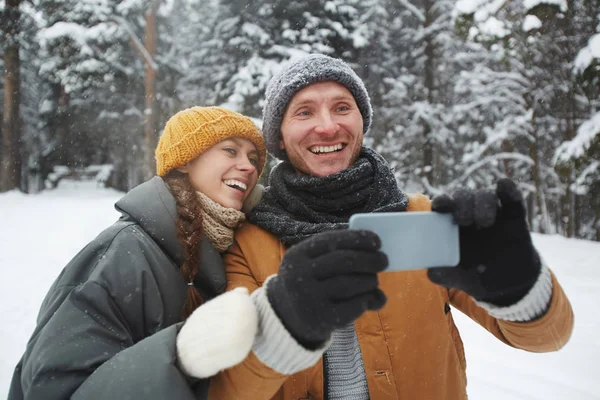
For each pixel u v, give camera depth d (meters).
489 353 3.76
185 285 1.36
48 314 1.16
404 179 16.73
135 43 14.48
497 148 15.02
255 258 1.50
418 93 15.14
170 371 0.96
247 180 1.68
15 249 7.80
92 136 22.12
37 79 21.70
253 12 11.37
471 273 0.92
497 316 1.05
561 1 6.48
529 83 12.56
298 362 0.89
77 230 9.68
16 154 16.88
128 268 1.22
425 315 1.41
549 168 15.94
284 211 1.63
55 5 13.77
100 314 1.14
